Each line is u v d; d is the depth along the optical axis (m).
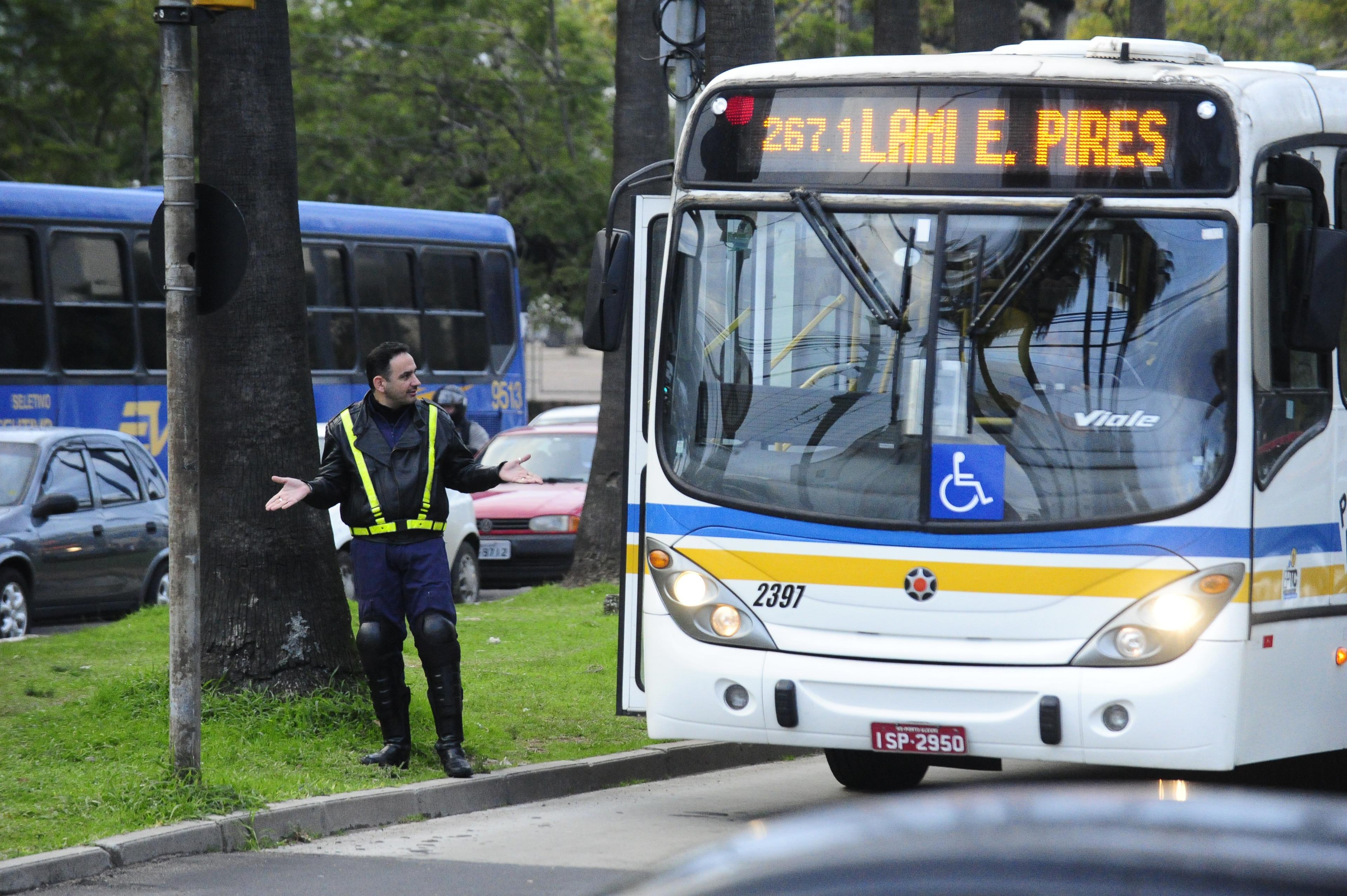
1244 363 22.81
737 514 24.39
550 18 122.75
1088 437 23.11
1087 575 22.77
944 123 24.30
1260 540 22.98
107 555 49.72
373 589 28.59
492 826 26.98
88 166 97.62
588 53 126.62
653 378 25.42
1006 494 23.23
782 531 24.09
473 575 56.78
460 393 69.94
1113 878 6.87
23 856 22.62
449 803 27.95
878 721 23.34
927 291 24.02
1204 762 22.41
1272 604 23.27
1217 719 22.36
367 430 28.47
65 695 33.97
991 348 23.66
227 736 29.69
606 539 57.66
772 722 23.95
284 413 31.81
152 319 63.62
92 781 26.56
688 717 24.52
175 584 25.83
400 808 27.25
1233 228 22.97
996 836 7.29
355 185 115.00
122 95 102.25
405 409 28.72
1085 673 22.67
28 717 31.12
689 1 42.19
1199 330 22.97
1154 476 22.81
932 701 23.16
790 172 24.92
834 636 23.78
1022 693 22.78
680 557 24.69
